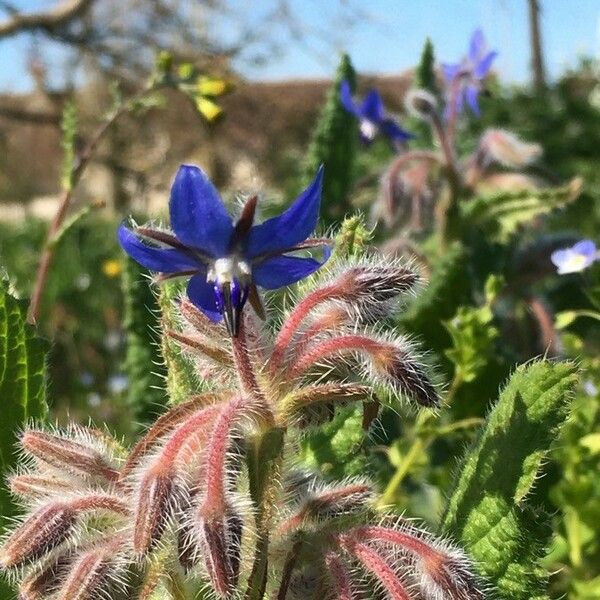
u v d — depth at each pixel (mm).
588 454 135
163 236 73
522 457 89
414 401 79
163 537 70
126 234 72
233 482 71
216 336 81
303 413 79
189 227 71
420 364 77
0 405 101
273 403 77
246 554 77
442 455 154
